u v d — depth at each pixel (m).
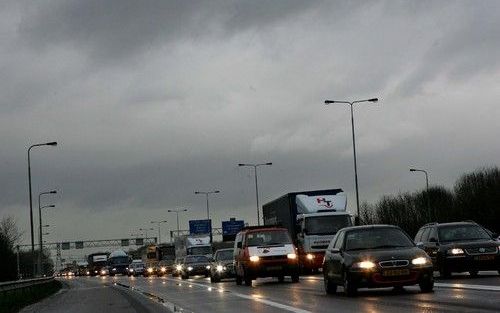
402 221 102.06
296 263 29.41
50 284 45.91
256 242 30.09
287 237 30.44
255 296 20.75
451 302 13.98
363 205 109.25
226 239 87.62
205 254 60.53
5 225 85.00
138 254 159.50
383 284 16.62
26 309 23.42
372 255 16.88
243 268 29.83
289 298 18.72
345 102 53.62
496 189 81.44
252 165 75.00
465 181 88.94
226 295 22.47
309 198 38.41
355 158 53.62
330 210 37.75
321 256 35.97
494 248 21.84
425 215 98.50
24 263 122.44
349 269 16.92
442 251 22.20
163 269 74.19
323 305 15.42
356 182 53.72
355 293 17.08
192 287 31.41
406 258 16.73
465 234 23.08
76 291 37.75
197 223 94.31
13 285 28.67
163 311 17.17
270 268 29.05
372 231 18.19
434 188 99.50
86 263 135.75
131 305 20.83
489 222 81.25
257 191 74.81
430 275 16.86
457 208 87.69
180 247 66.06
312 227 36.38
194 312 16.00
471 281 20.17
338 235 18.95
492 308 12.36
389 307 13.82
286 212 40.53
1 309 21.42
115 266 99.44
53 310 21.38
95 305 22.34
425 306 13.52
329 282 19.12
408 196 103.56
